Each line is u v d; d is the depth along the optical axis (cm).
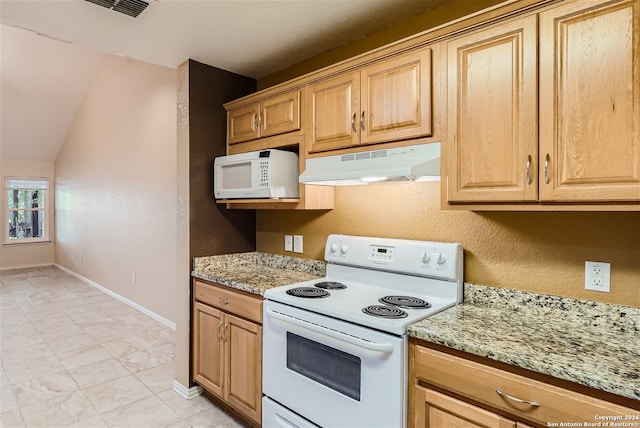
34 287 563
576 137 123
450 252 176
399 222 209
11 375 283
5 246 693
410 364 143
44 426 220
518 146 136
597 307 145
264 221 288
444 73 157
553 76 128
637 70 113
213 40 226
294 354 182
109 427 220
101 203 537
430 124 162
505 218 170
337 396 162
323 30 216
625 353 118
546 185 130
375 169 172
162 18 199
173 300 385
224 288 229
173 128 368
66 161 679
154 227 409
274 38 225
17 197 709
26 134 637
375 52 179
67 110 613
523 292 164
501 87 140
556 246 156
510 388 118
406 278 193
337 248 222
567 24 125
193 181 257
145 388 268
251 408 209
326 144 202
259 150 243
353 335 154
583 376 104
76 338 360
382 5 190
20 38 468
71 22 202
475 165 147
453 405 131
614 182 117
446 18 190
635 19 113
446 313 161
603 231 145
